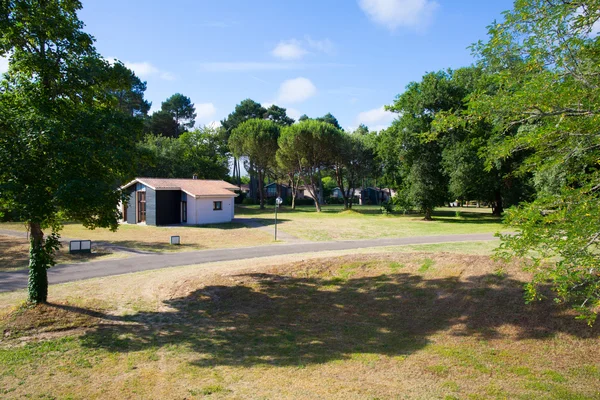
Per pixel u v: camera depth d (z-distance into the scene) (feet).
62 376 22.81
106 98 35.06
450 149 104.88
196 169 167.12
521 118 19.24
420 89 112.47
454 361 23.85
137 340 28.37
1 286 41.16
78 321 30.99
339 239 78.59
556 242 15.17
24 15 29.07
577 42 16.96
